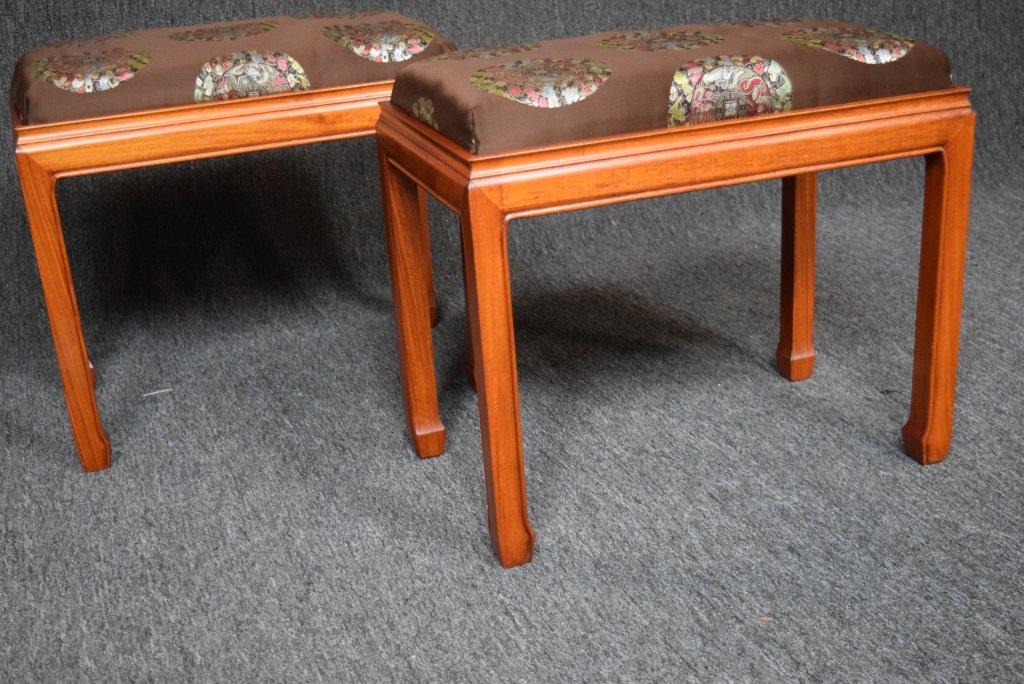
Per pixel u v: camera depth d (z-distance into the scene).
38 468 1.29
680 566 1.04
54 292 1.20
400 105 1.09
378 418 1.37
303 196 1.82
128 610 1.03
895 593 0.99
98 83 1.18
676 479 1.19
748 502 1.14
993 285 1.66
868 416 1.30
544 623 0.98
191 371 1.53
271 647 0.97
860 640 0.93
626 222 1.95
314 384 1.47
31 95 1.16
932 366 1.14
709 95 0.99
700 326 1.58
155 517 1.18
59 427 1.38
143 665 0.95
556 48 1.08
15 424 1.39
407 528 1.13
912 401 1.19
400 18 1.36
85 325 1.68
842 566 1.03
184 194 1.76
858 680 0.89
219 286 1.78
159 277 1.78
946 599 0.98
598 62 1.00
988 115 2.11
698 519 1.12
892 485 1.16
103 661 0.96
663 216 1.97
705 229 1.97
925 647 0.92
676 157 0.98
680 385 1.41
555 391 1.41
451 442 1.30
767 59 1.01
